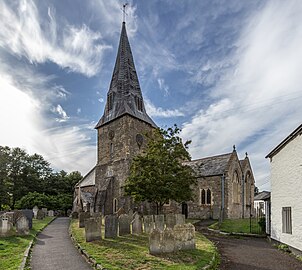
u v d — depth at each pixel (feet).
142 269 29.07
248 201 124.77
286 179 49.21
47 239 52.21
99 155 132.16
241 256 41.22
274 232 54.44
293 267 34.47
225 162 115.24
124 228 53.67
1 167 171.83
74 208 146.61
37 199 152.66
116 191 117.70
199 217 112.27
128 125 120.88
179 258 34.55
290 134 46.29
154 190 77.20
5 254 35.86
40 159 208.44
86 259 34.30
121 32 144.15
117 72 138.31
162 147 82.99
